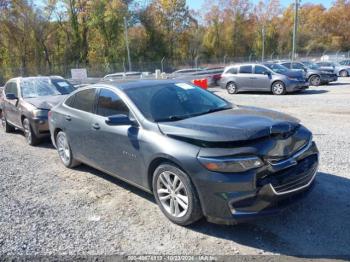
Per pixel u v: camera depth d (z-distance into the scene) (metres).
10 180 5.69
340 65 27.77
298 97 14.97
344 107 11.41
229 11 70.62
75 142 5.62
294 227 3.69
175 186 3.80
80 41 55.81
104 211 4.35
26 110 8.08
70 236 3.76
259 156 3.36
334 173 5.06
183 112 4.40
